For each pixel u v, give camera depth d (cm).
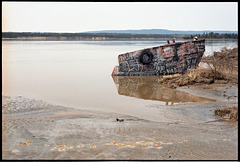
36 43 7269
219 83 1452
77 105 1022
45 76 1792
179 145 563
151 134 645
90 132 651
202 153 512
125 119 811
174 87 1400
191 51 1881
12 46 5412
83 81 1623
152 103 1073
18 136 607
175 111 934
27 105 996
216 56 2308
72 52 4028
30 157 475
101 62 2720
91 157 481
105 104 1048
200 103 1048
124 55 1884
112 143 568
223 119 826
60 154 495
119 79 1727
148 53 1889
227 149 542
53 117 824
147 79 1733
